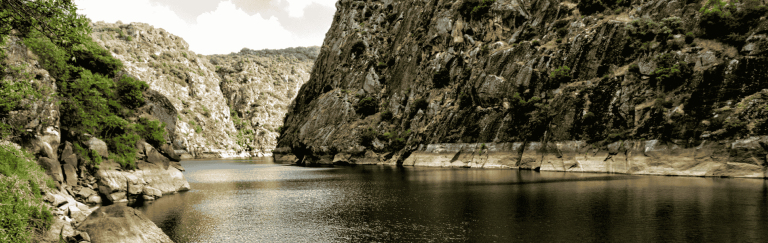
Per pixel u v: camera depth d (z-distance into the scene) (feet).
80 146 123.03
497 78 265.54
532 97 245.65
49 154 106.73
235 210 113.29
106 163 127.13
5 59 93.66
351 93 398.01
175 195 146.72
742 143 156.56
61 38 54.75
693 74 182.50
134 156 138.10
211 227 91.61
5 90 66.80
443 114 297.94
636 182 152.66
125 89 147.74
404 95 351.46
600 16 249.14
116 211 72.28
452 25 332.80
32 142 102.42
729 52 178.60
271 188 168.55
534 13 296.30
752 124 156.76
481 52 297.53
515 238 76.95
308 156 406.62
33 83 104.12
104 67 145.79
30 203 61.26
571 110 220.23
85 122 125.49
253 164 424.05
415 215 101.91
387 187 163.22
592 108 214.28
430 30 353.10
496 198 124.26
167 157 161.27
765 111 154.30
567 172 207.41
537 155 230.07
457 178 191.21
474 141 268.00
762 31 172.55
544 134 231.91
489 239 76.84
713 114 169.58
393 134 334.24
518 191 138.51
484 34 312.29
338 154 362.33
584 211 99.71
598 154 203.72
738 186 131.34
